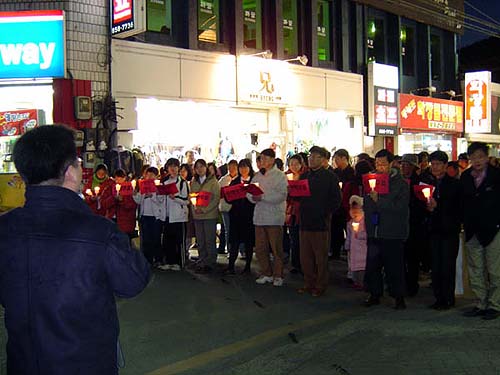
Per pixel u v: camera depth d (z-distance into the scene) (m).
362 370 5.22
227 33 16.73
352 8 21.00
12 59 12.64
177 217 10.40
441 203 7.31
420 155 10.59
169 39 15.33
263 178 9.22
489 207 6.71
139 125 14.12
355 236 8.88
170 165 10.40
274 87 16.73
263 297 8.45
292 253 10.31
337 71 19.30
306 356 5.76
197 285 9.28
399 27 23.06
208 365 5.64
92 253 2.49
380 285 7.84
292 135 17.62
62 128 2.67
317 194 8.41
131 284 2.59
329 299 8.33
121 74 13.60
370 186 7.38
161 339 6.46
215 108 15.89
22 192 11.66
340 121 19.56
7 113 12.47
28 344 2.44
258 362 5.64
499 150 29.23
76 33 12.93
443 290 7.43
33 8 12.89
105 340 2.53
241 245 11.92
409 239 8.25
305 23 19.23
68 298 2.44
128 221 10.55
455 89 26.89
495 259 6.77
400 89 23.34
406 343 5.97
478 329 6.43
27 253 2.47
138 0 12.70
